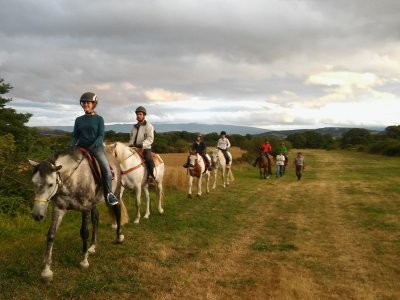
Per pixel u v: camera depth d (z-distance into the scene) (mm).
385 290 6195
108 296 5707
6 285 5859
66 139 13859
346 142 113750
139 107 10867
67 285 5988
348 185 21328
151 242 8664
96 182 6738
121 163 9969
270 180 25078
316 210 13453
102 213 11461
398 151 59469
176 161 32625
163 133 70312
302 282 6383
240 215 12445
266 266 7301
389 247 8625
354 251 8336
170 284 6227
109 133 46062
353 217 12047
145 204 13570
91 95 6812
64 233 8984
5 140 10320
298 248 8523
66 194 6195
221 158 20281
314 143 125625
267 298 5828
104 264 7031
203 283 6352
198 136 17125
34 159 10836
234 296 5867
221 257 7809
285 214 12688
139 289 5965
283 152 29312
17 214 9750
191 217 11766
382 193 17562
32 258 7098
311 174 29984
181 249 8289
